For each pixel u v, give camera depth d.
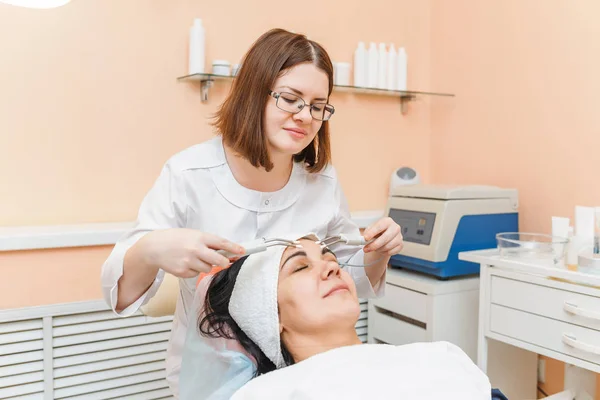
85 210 1.95
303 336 1.11
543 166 2.10
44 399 1.78
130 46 1.99
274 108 1.15
